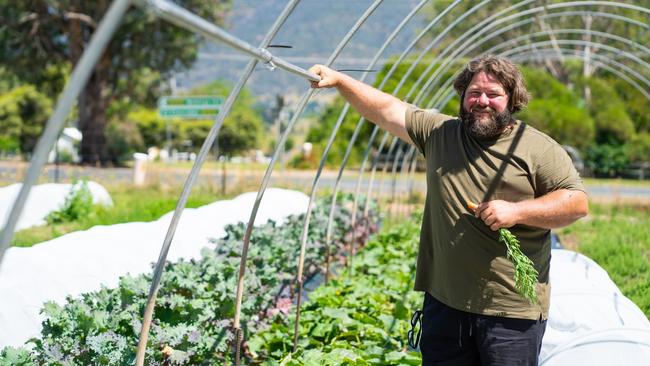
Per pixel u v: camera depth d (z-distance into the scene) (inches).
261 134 1565.0
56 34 1145.4
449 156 126.3
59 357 131.3
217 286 179.9
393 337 214.2
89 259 195.0
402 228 400.2
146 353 140.6
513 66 122.4
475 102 121.0
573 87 1251.2
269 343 195.3
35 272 178.5
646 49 321.7
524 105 124.9
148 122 1546.5
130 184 755.4
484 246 121.3
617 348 134.2
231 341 170.2
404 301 242.5
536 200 117.3
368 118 139.4
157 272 117.6
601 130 1220.5
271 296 208.4
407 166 615.8
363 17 155.3
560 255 219.3
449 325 126.9
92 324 141.8
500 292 121.4
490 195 121.5
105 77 1148.5
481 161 122.9
